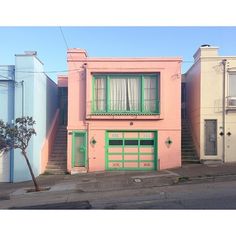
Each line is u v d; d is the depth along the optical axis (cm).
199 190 1373
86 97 2117
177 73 2127
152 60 2117
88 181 1748
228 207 1052
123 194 1387
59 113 2672
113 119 2122
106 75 2138
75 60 2158
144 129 2125
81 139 2145
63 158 2295
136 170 2109
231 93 2164
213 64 2170
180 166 2088
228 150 2147
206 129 2164
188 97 2527
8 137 1519
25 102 2003
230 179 1645
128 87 2145
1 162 2017
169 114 2127
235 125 2150
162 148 2117
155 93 2136
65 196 1425
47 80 2344
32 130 1569
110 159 2131
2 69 2023
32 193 1502
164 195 1305
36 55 2067
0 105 2025
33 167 1975
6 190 1669
